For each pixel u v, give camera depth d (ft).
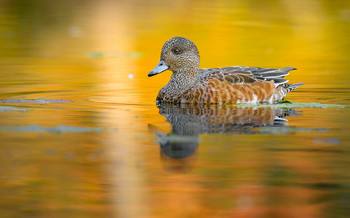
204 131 37.19
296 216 25.27
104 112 43.57
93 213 25.25
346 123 39.40
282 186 27.91
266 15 118.11
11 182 28.32
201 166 30.32
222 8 127.13
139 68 71.56
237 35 97.96
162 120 40.47
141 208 25.80
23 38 95.09
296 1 132.77
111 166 30.30
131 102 48.52
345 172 29.27
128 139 35.17
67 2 133.90
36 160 31.09
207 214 25.39
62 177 28.68
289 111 44.27
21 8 123.65
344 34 98.94
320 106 46.21
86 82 59.72
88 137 35.68
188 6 130.21
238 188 27.76
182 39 49.19
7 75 63.57
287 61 76.23
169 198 26.71
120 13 122.31
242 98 47.70
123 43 91.61
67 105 46.55
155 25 108.58
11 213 25.27
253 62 75.25
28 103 47.19
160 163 30.81
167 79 63.93
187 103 48.01
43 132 36.99
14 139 35.09
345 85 58.13
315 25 107.96
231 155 31.96
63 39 95.20
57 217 24.88
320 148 33.12
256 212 25.44
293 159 31.17
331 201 26.53
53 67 70.54
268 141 34.68
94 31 102.89
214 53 82.23
